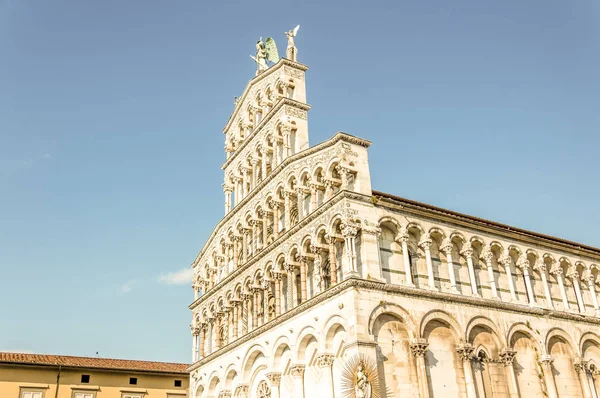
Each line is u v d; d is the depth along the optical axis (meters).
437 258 45.41
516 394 42.62
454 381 40.50
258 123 57.97
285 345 45.16
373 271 40.09
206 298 60.81
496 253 49.56
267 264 49.50
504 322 45.06
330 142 44.81
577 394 47.53
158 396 66.88
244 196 57.78
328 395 39.16
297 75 56.81
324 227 43.09
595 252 56.22
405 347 39.16
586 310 53.22
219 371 54.12
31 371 61.38
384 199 43.19
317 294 41.00
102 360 67.81
